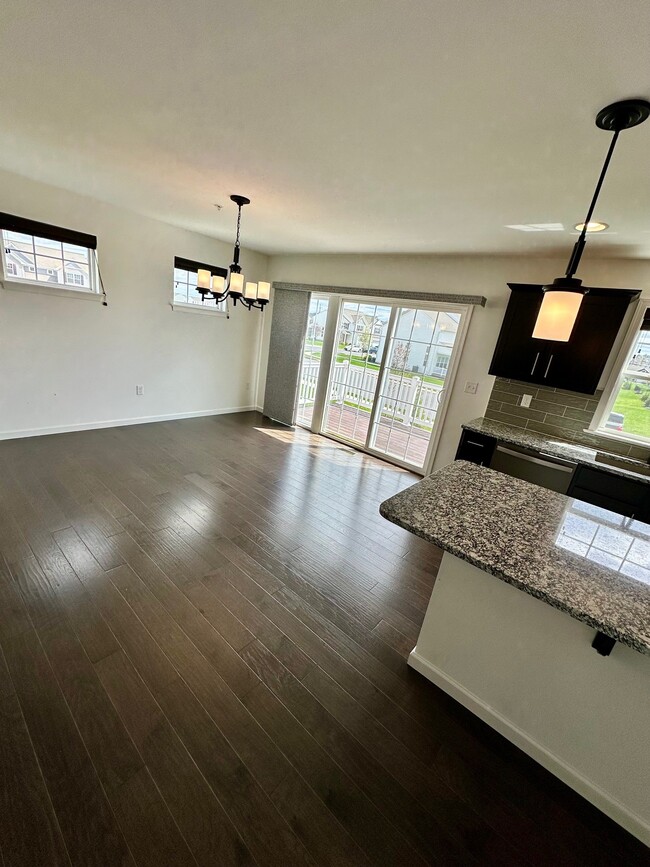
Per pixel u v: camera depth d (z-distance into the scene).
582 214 2.11
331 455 4.47
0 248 3.22
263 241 4.36
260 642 1.82
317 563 2.46
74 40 1.23
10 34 1.22
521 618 1.42
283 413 5.43
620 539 1.45
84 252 3.73
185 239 4.38
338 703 1.58
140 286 4.15
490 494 1.73
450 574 1.58
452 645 1.63
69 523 2.52
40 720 1.38
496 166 1.71
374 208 2.54
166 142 1.97
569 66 1.03
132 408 4.52
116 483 3.13
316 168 2.03
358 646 1.87
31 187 3.19
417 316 4.10
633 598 1.10
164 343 4.58
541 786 1.37
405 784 1.33
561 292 1.30
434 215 2.50
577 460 2.74
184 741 1.37
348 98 1.35
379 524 3.05
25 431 3.73
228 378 5.47
